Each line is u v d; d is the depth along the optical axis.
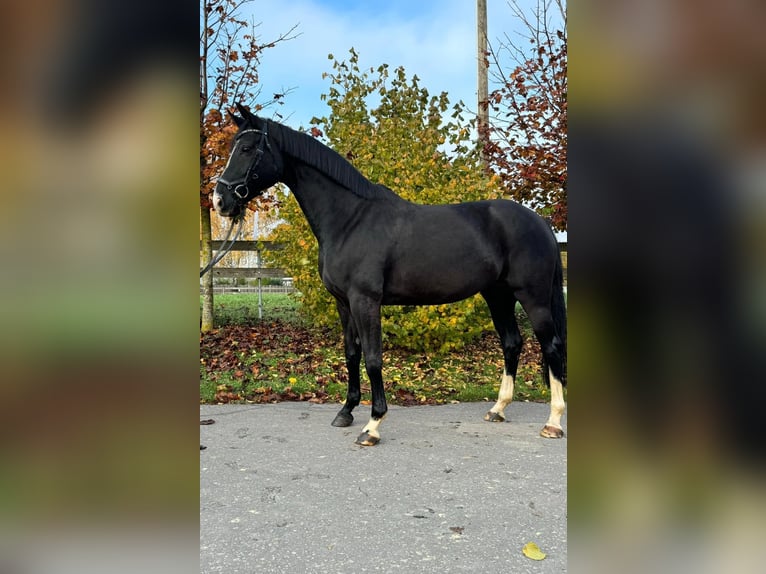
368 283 3.31
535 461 2.94
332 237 3.38
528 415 3.98
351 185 3.37
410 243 3.35
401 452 3.09
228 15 6.16
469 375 5.35
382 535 2.07
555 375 3.47
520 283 3.48
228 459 2.96
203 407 4.19
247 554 1.93
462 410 4.13
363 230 3.33
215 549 1.96
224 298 12.10
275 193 6.91
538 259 3.46
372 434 3.22
